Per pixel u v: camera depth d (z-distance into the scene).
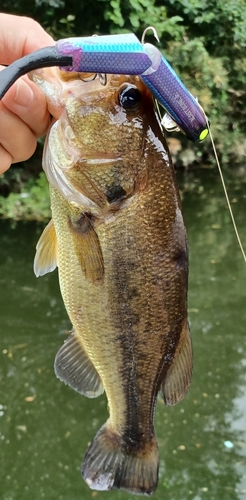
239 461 3.27
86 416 3.59
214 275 5.65
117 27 7.25
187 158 9.84
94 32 7.26
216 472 3.16
